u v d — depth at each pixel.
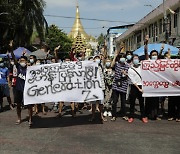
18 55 21.62
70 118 10.27
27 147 6.82
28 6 40.50
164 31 31.94
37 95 9.02
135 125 9.07
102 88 9.55
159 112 11.20
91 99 9.16
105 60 11.17
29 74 9.15
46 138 7.62
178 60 9.52
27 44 42.56
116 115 10.56
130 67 9.43
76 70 9.28
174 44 27.67
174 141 7.30
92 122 9.55
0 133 8.16
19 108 9.41
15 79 9.59
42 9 41.81
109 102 10.58
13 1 37.94
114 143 7.13
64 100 9.07
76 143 7.14
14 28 40.06
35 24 41.56
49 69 9.23
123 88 9.51
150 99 9.92
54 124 9.30
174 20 29.17
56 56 11.26
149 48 16.28
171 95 9.55
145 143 7.12
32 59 11.22
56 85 9.15
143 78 9.52
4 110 12.13
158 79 9.53
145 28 42.38
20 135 7.93
